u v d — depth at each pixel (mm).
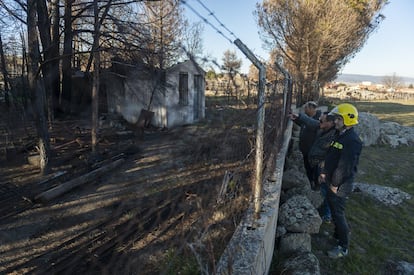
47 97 10820
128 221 4254
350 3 17266
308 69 17672
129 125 10281
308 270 2715
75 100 12750
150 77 8156
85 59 13359
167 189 5031
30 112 9422
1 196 5391
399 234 4215
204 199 3447
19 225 4422
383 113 21703
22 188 5789
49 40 9992
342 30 16500
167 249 3312
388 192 5543
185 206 3998
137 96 9789
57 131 10117
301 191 4406
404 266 3369
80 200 5254
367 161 8195
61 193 5449
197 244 1741
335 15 16266
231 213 2607
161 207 4438
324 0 16391
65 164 7371
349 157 3223
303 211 3520
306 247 3219
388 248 3783
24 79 11062
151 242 3584
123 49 8320
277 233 3369
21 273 3320
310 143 4750
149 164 6723
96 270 3238
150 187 5363
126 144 8477
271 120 4719
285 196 4363
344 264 3357
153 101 9102
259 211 2543
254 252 2068
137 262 3223
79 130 10266
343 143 3285
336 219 3445
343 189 3318
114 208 4828
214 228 2449
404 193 5602
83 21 10648
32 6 6613
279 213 3572
